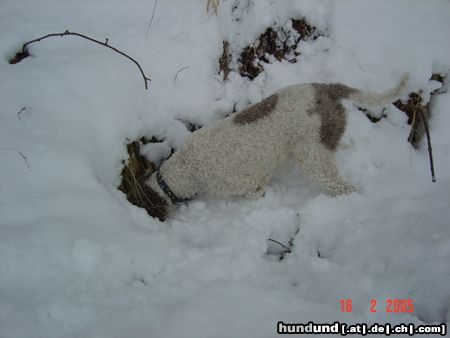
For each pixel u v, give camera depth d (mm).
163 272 788
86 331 632
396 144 1004
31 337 609
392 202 889
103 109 966
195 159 957
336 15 1034
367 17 1021
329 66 1035
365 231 846
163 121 1097
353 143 1019
